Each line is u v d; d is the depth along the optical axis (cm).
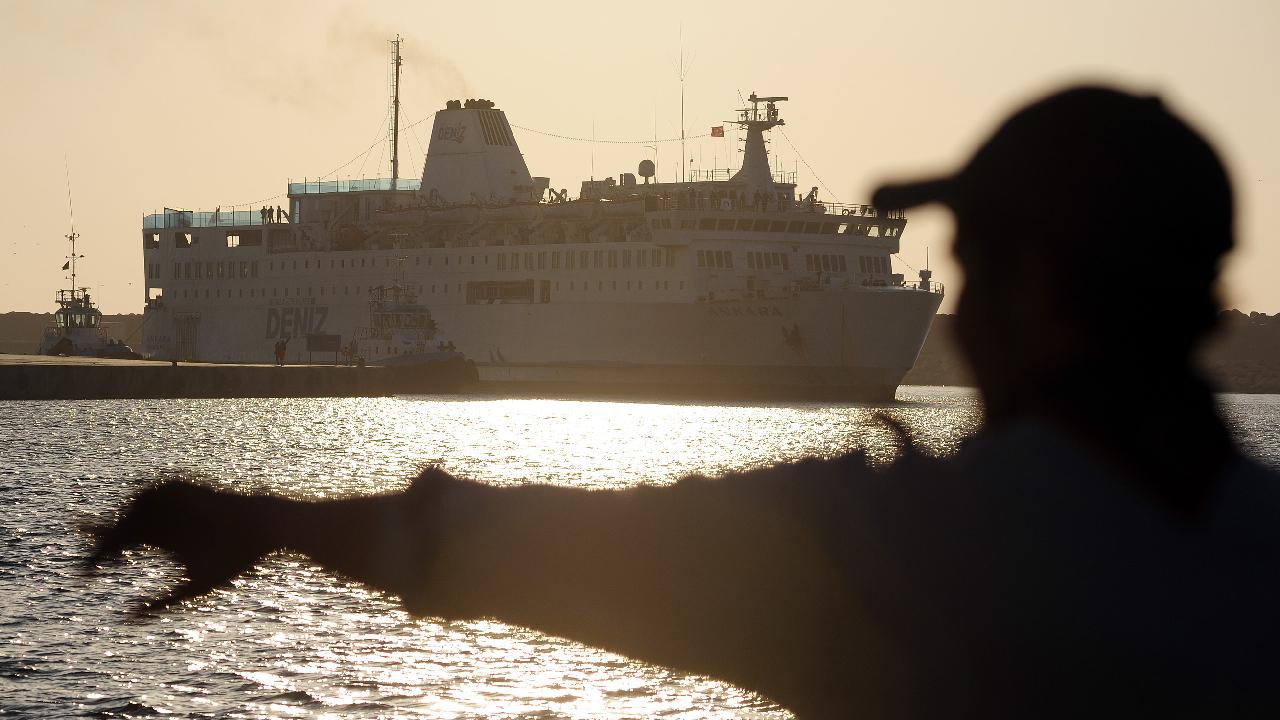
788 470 590
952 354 585
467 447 16638
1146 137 551
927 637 555
